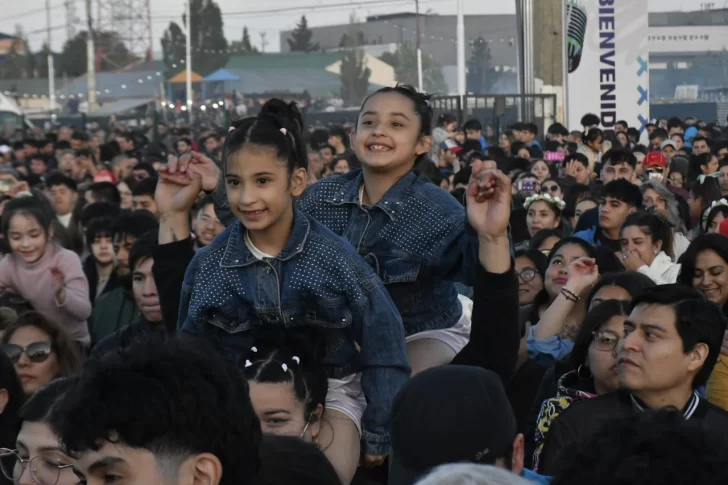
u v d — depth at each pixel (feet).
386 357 13.38
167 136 118.83
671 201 34.19
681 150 68.54
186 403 8.23
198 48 344.28
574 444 9.12
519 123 74.95
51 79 267.18
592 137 59.67
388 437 13.42
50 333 19.25
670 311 14.82
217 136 90.63
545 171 48.85
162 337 8.96
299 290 13.08
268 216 12.85
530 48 86.33
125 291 25.86
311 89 265.75
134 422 8.12
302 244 13.16
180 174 15.38
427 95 15.47
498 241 13.84
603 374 16.53
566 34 76.79
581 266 20.47
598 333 16.63
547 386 17.84
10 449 15.11
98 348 21.24
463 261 14.67
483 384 10.83
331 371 13.82
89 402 8.26
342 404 13.73
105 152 78.48
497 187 13.87
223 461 8.42
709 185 40.78
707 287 21.99
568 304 20.20
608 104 77.15
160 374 8.36
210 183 15.48
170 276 15.31
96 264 29.45
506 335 13.96
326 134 75.61
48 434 13.10
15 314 21.54
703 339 14.82
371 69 313.94
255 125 12.97
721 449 8.30
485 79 339.77
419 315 15.15
